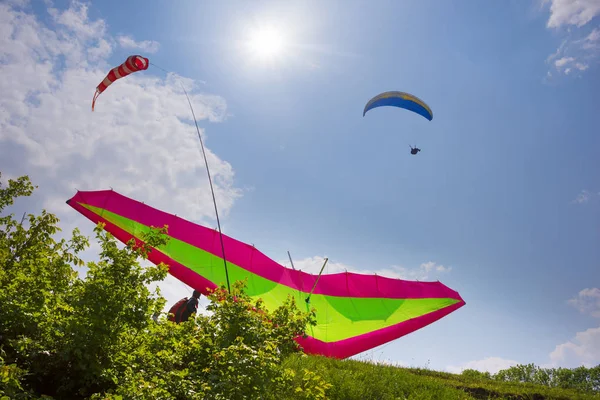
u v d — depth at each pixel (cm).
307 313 879
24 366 666
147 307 685
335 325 2181
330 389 1069
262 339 787
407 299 2389
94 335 643
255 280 2155
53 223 805
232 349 693
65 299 684
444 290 2492
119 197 2067
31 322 662
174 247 2070
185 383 700
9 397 539
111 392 636
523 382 1579
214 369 734
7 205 855
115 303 660
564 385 1702
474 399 1217
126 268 693
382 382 1172
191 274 2039
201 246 2141
